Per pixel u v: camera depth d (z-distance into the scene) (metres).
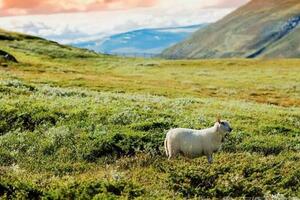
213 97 69.69
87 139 25.42
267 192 16.31
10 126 28.22
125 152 24.41
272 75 116.81
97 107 33.47
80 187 14.70
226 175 17.14
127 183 15.65
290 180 18.16
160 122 29.56
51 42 170.50
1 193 13.83
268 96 82.12
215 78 110.50
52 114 30.22
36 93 42.22
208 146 20.81
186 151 20.88
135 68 130.00
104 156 23.59
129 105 37.75
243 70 130.88
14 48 141.75
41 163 22.08
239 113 40.84
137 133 26.61
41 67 97.50
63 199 13.98
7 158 22.75
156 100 45.88
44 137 26.11
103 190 14.70
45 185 15.30
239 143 28.56
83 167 21.38
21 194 13.80
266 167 19.59
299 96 83.56
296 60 158.12
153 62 148.00
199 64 148.88
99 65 132.62
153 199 14.19
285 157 23.77
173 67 138.38
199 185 16.61
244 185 16.53
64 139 25.48
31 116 29.59
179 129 21.14
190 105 45.19
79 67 122.50
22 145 24.73
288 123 38.62
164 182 16.73
